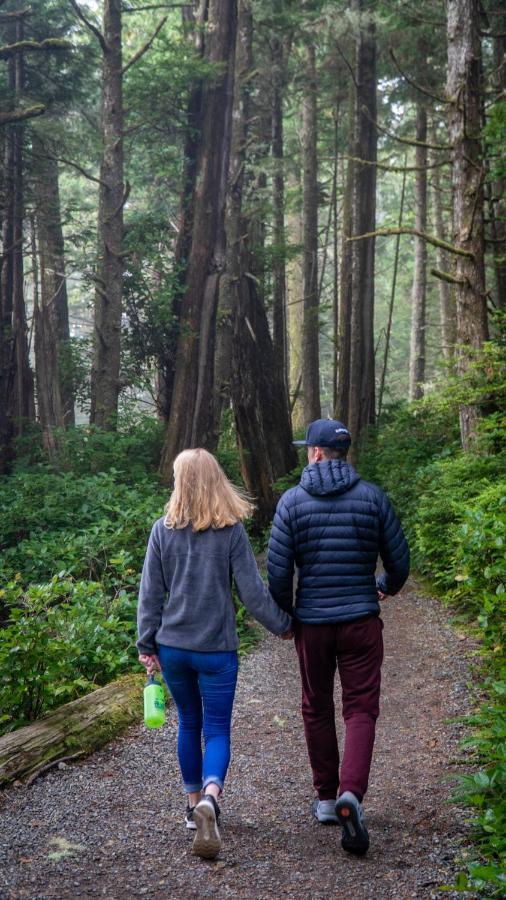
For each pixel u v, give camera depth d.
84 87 20.05
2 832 3.49
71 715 4.70
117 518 10.51
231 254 17.69
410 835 3.45
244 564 3.37
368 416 18.83
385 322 43.31
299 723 5.13
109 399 16.44
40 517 10.80
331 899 2.92
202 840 3.13
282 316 21.14
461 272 10.60
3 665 4.69
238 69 19.91
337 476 3.50
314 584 3.45
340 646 3.44
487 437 9.90
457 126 10.52
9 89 17.12
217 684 3.35
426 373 35.81
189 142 17.91
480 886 2.85
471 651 6.29
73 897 2.94
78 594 6.33
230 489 3.44
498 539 5.27
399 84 21.20
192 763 3.50
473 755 4.30
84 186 29.31
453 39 10.48
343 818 3.16
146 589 3.39
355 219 18.95
